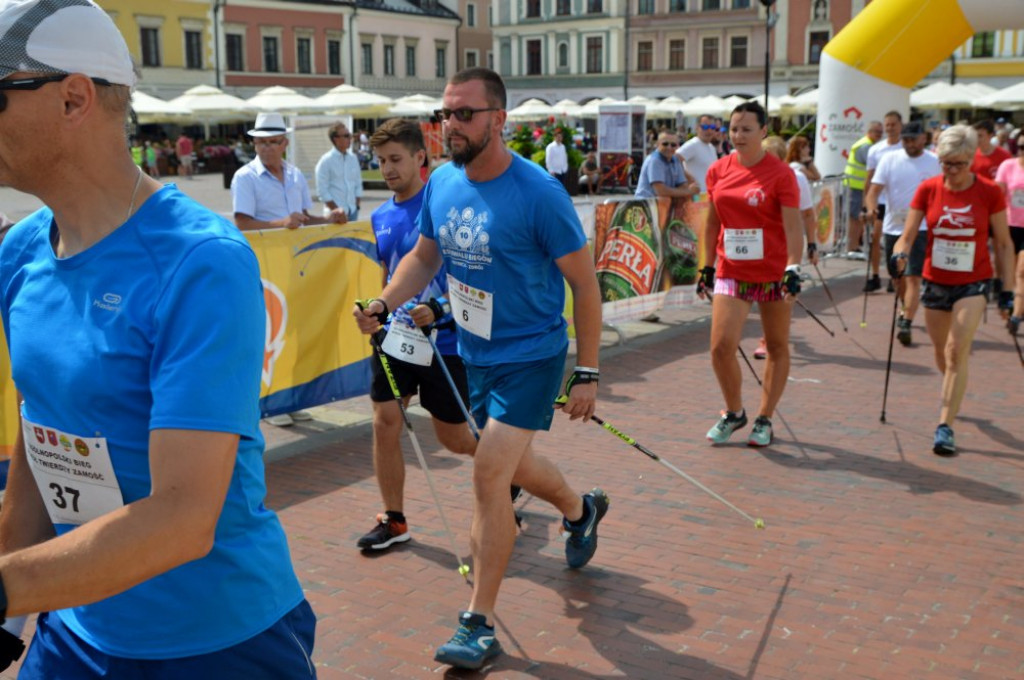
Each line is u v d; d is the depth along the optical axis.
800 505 5.09
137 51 48.84
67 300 1.60
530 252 3.46
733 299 5.92
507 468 3.50
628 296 9.33
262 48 54.19
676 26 58.97
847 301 11.48
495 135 3.44
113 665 1.69
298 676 1.80
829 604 3.98
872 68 15.99
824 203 14.41
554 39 62.94
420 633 3.76
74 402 1.59
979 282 6.05
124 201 1.60
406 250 4.59
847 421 6.64
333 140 10.63
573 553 4.26
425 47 63.81
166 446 1.45
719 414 6.86
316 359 6.48
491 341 3.57
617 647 3.64
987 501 5.13
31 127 1.49
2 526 1.86
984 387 7.52
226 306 1.50
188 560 1.47
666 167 9.91
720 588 4.13
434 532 4.74
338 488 5.36
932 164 9.75
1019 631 3.75
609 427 4.05
